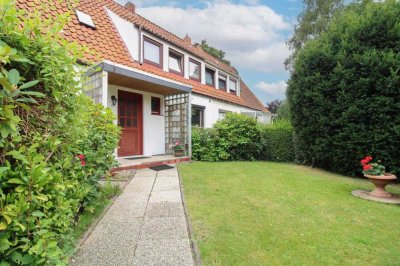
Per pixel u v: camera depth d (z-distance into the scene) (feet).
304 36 50.98
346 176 21.12
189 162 26.61
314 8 50.49
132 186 15.61
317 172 22.40
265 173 20.83
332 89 20.61
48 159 5.27
